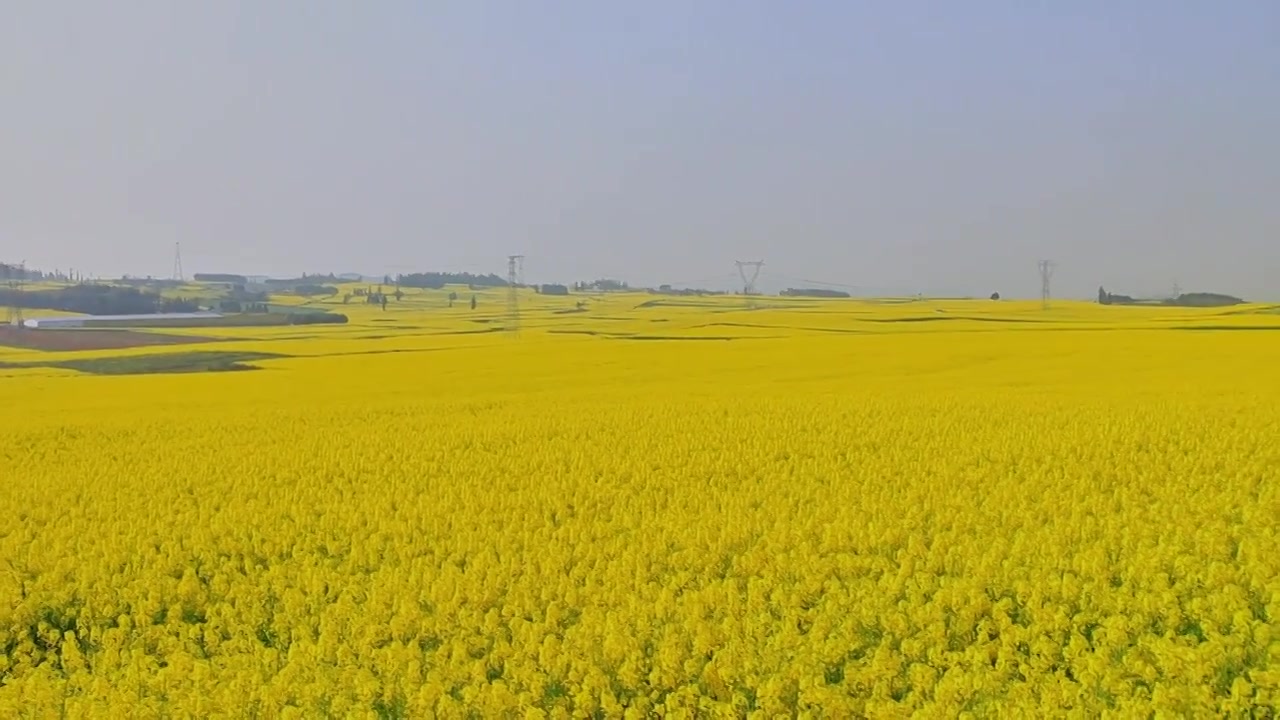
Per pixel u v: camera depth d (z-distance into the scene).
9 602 12.47
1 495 19.20
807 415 26.11
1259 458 17.69
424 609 11.60
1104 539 12.16
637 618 10.27
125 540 14.88
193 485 19.75
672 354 50.84
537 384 40.16
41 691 9.42
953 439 21.30
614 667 9.52
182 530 15.71
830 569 12.01
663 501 16.75
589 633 9.96
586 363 47.50
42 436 27.02
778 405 28.61
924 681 8.72
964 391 32.00
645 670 9.38
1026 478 16.84
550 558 12.66
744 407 28.41
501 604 11.62
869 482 17.06
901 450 20.25
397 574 12.35
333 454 22.44
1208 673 8.48
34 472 21.50
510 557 13.05
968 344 50.84
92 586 13.10
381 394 38.06
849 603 10.63
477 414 29.53
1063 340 51.69
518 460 20.77
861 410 26.75
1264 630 8.98
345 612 11.34
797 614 10.41
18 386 43.25
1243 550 11.41
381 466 20.95
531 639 9.87
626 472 19.12
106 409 34.25
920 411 26.17
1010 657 9.20
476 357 52.31
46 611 12.69
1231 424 22.12
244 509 16.88
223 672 9.76
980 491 15.84
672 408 28.81
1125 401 27.09
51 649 11.85
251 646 10.85
